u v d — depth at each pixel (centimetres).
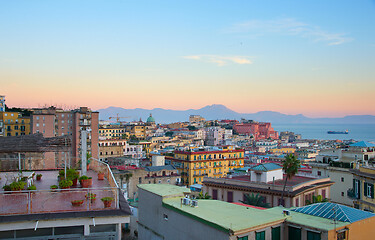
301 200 6084
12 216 1761
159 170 11631
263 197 6250
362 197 5047
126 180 9994
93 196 2005
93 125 15738
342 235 2819
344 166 7919
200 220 2880
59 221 1809
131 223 6031
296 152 18775
